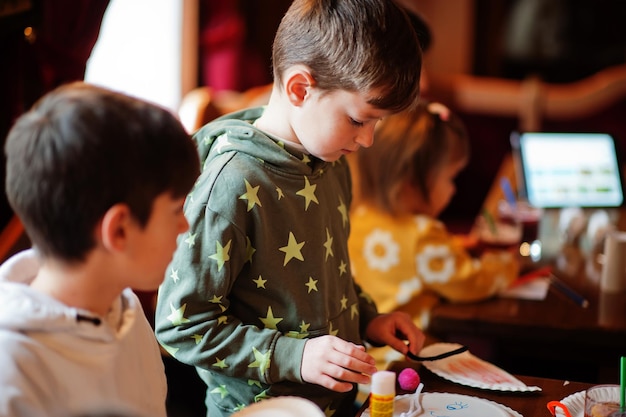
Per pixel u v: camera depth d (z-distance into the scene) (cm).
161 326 126
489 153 442
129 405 97
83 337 94
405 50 123
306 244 131
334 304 138
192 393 242
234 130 130
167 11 373
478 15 520
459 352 144
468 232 418
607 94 434
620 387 121
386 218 195
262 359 124
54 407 92
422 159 192
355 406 174
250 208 124
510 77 535
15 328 90
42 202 89
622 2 518
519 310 186
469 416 120
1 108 183
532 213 259
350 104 123
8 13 176
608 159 268
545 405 128
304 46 124
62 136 88
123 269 94
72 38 206
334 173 145
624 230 246
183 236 125
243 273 129
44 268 96
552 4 523
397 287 195
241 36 419
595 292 199
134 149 90
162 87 379
